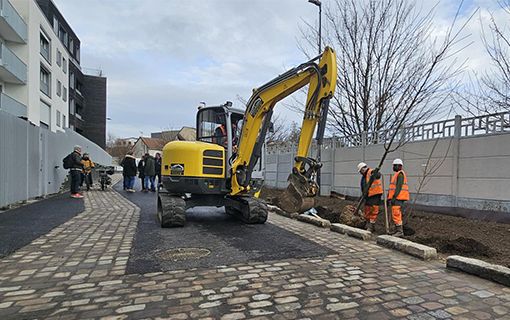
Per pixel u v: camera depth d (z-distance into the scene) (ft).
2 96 57.06
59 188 44.86
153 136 287.89
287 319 9.63
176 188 23.85
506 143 20.61
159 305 10.38
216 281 12.51
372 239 20.04
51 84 85.46
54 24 96.32
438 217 23.22
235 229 22.49
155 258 15.24
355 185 33.83
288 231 22.11
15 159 29.84
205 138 27.02
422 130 26.68
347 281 12.80
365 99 34.88
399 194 21.38
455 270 14.23
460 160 23.47
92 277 12.71
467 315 10.09
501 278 12.66
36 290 11.41
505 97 26.23
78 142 69.10
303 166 19.54
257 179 27.07
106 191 49.14
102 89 135.74
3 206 27.55
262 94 22.84
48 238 18.63
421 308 10.53
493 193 21.27
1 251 15.90
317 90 18.83
